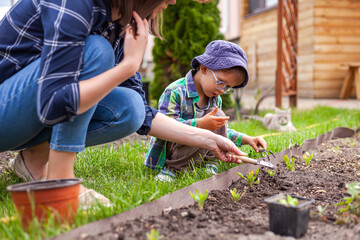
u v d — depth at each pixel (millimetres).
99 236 1406
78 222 1438
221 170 2383
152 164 2525
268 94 6934
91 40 1691
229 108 7141
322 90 9930
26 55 1790
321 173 2533
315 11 9656
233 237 1419
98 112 1979
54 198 1414
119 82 1630
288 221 1450
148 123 2086
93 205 1646
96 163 2598
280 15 6590
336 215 1681
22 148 2082
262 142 2521
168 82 6785
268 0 12297
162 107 2562
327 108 6637
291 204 1451
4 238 1327
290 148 2979
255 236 1409
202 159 2453
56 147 1667
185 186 2041
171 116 2520
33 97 1698
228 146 2178
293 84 7367
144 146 3355
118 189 1987
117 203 1667
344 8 9766
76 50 1580
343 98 9695
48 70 1541
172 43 6594
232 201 1941
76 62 1582
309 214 1646
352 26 9867
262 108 7785
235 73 2451
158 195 1785
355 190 1650
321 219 1652
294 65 7383
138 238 1418
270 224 1514
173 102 2553
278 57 6625
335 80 9945
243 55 2512
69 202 1463
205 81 2510
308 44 9977
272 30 11711
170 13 6449
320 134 3686
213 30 6387
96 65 1677
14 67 1784
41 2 1619
